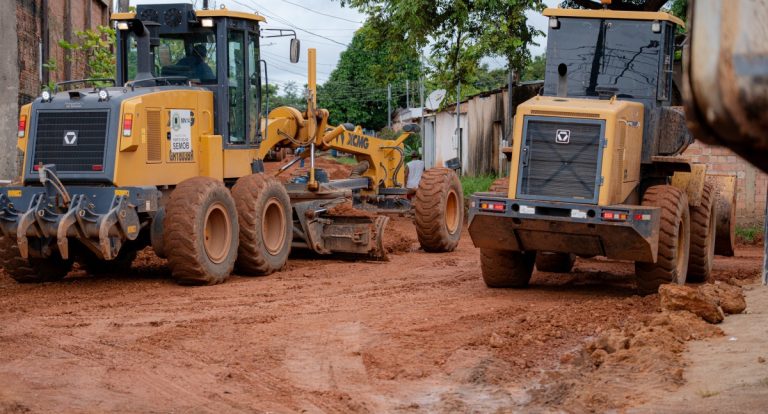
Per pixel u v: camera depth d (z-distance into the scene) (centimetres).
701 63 254
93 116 1169
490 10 2339
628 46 1157
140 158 1191
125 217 1136
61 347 853
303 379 745
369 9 2508
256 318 984
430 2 2314
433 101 3300
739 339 848
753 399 634
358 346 855
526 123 1065
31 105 1192
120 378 747
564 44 1173
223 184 1243
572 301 1101
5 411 646
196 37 1356
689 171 1142
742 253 1741
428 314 1012
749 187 1988
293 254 1577
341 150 1759
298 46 1405
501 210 1066
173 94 1252
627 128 1079
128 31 1386
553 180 1055
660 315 913
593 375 730
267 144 1489
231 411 657
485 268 1182
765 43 244
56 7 2152
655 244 1035
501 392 698
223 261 1232
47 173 1135
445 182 1666
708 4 253
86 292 1159
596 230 1037
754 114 245
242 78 1393
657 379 706
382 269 1412
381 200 1897
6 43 1728
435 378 747
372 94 7356
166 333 909
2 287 1204
